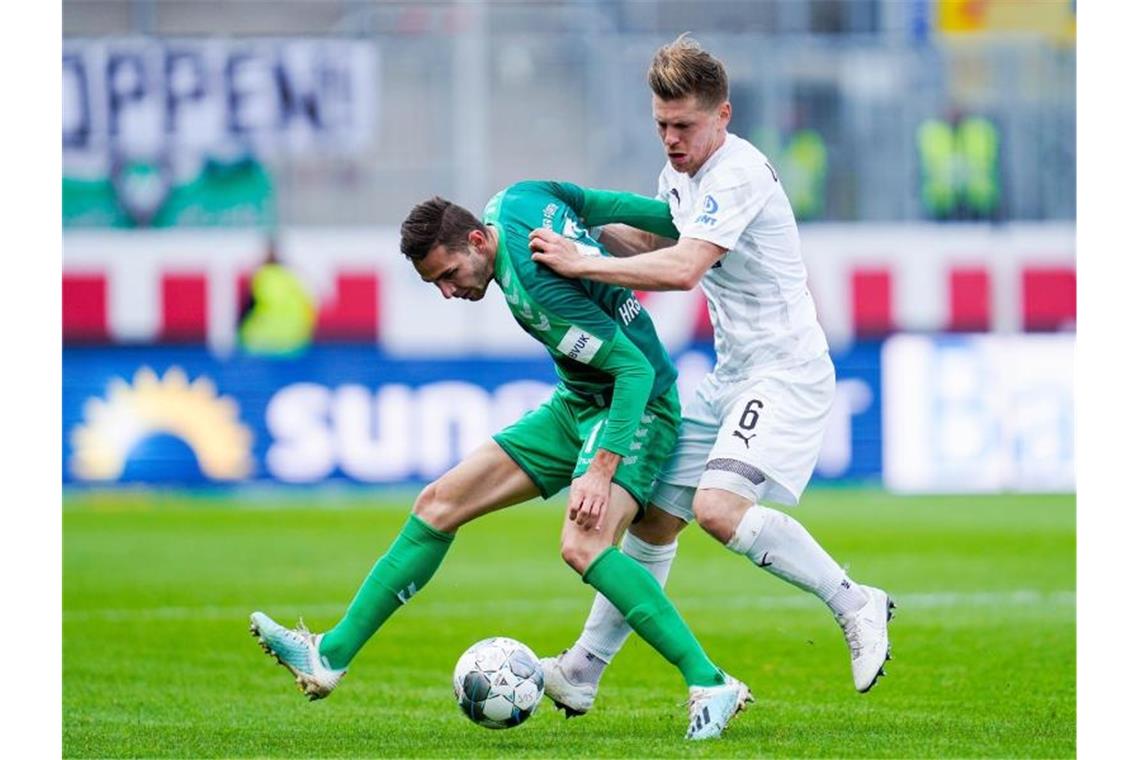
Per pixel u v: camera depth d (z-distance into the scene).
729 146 19.48
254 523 46.47
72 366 53.66
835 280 54.59
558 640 29.09
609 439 18.91
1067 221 57.97
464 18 62.09
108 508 50.25
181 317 53.84
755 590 35.03
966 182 58.06
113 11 64.88
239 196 58.59
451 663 26.69
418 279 53.81
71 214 57.78
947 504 49.72
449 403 53.66
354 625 19.86
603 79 60.31
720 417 20.20
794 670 25.61
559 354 19.25
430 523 19.94
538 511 50.31
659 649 19.27
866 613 19.62
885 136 58.28
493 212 19.38
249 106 58.31
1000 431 54.22
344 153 58.78
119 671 25.89
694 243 18.94
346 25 65.25
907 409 54.12
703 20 63.06
